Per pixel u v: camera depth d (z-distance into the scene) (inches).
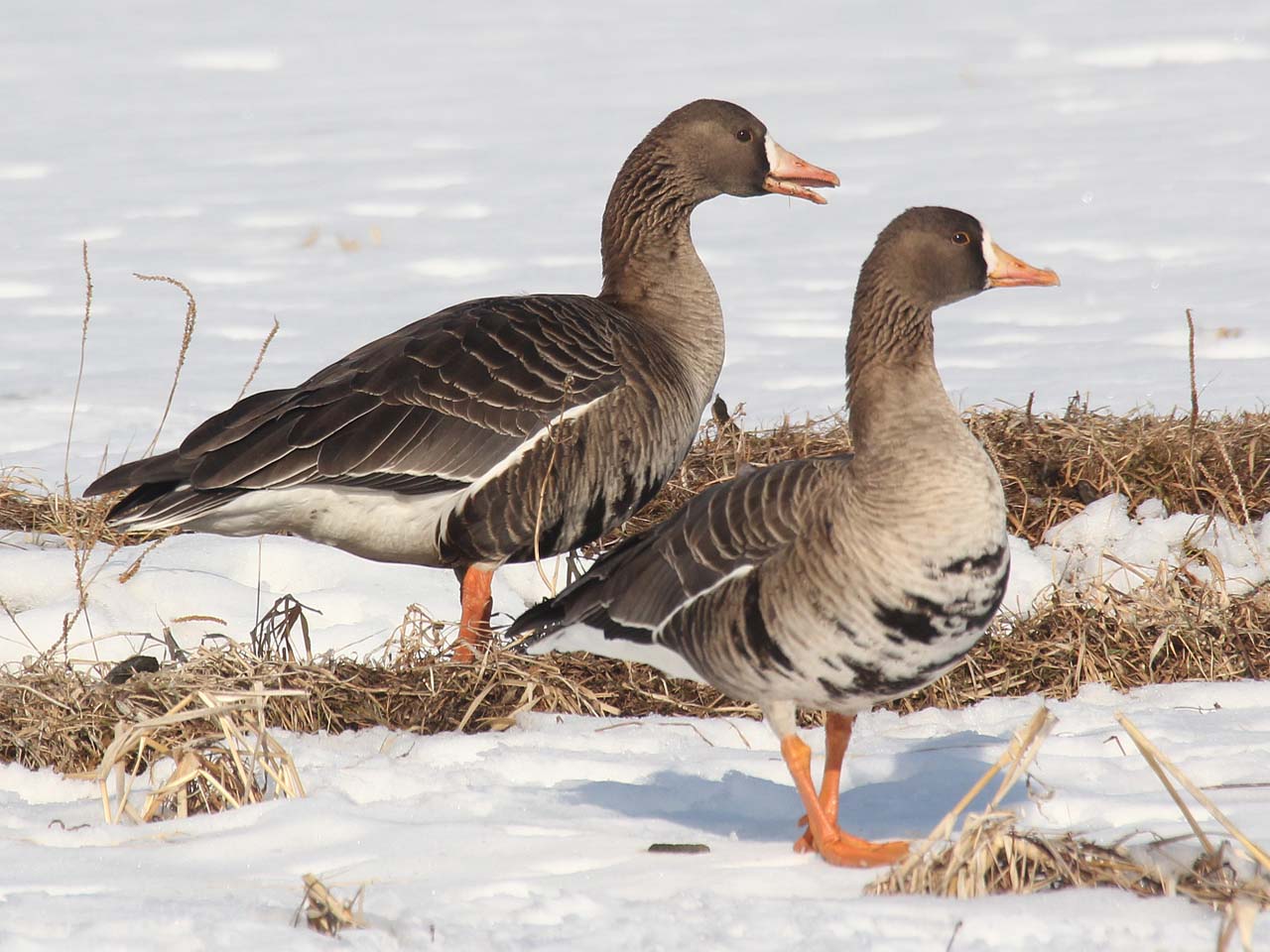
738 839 350.0
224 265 1086.4
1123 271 1005.8
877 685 328.8
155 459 460.1
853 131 1461.6
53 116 1624.0
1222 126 1413.6
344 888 312.7
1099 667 472.4
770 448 619.8
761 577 331.3
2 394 781.9
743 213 1213.1
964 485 318.7
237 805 368.8
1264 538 550.9
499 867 326.6
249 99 1697.8
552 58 1860.2
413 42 1989.4
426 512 476.7
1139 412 691.4
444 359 477.1
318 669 444.8
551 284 1005.8
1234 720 427.5
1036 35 1847.9
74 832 353.7
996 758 397.7
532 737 426.6
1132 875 307.3
